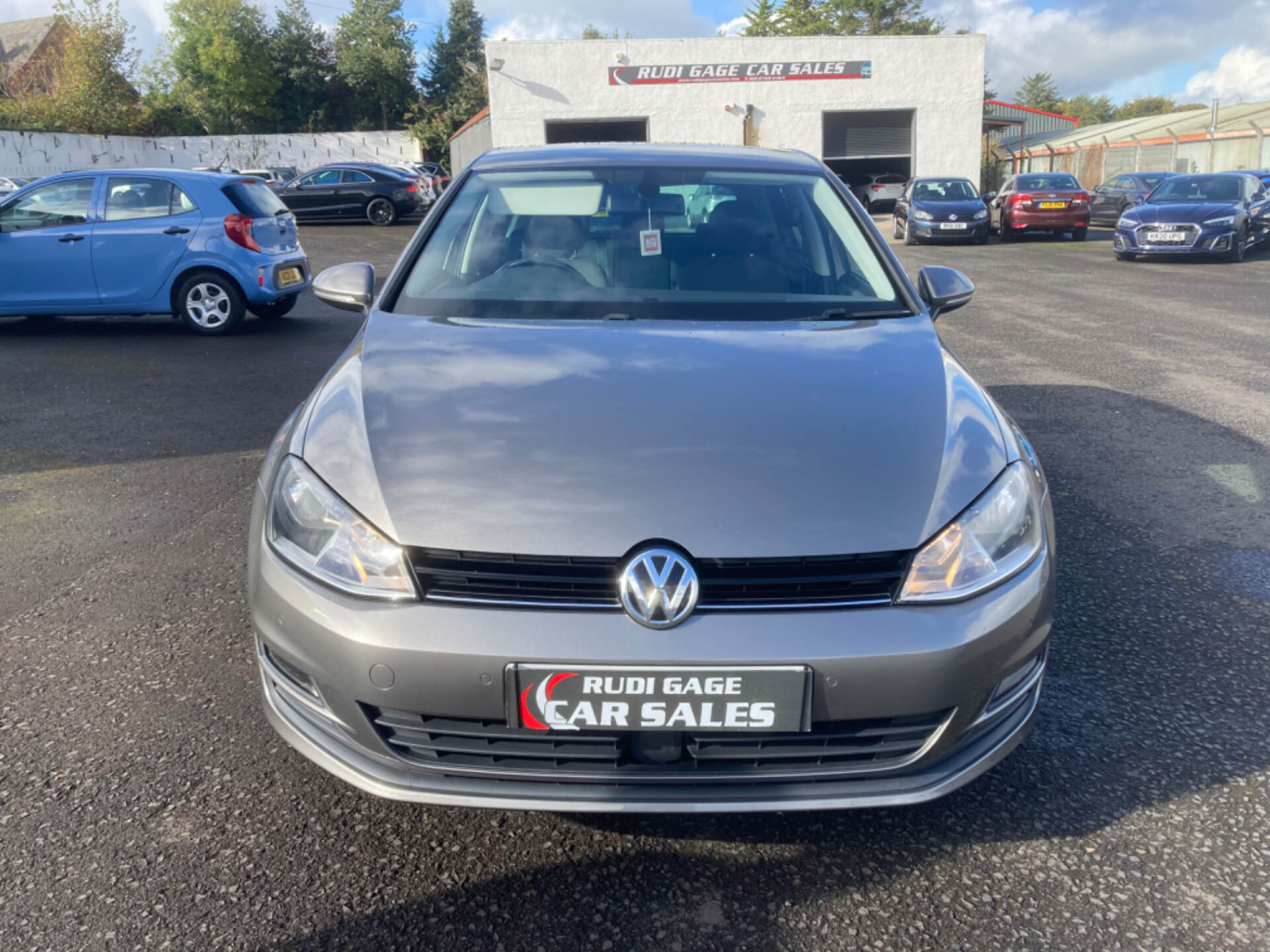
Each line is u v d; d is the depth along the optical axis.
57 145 36.31
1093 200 25.42
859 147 28.42
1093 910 1.85
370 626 1.75
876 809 1.95
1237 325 8.71
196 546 3.64
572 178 3.20
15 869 1.92
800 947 1.76
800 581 1.75
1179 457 4.77
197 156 43.91
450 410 2.07
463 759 1.82
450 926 1.80
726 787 1.80
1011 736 1.96
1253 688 2.64
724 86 27.53
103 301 8.16
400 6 60.53
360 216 23.41
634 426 2.00
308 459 1.98
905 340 2.50
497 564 1.76
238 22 55.44
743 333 2.50
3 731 2.39
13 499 4.19
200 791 2.17
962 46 27.75
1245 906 1.86
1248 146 28.03
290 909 1.83
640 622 1.71
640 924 1.81
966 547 1.83
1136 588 3.28
